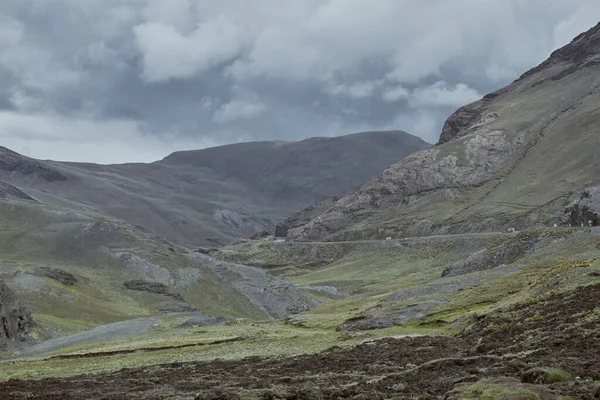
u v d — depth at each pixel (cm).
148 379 5197
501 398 2680
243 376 5050
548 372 3008
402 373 4128
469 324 6906
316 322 10962
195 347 8569
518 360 3697
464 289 9775
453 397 2853
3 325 11988
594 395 2634
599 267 6706
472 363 4178
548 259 10894
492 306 7156
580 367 3366
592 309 5138
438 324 7781
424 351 5606
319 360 5712
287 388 3503
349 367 5078
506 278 9388
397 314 8938
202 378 5047
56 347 11394
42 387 4853
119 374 6019
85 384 5016
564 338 4434
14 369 7312
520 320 5756
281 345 7806
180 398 3734
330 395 3459
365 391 3434
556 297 6050
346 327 9144
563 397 2627
